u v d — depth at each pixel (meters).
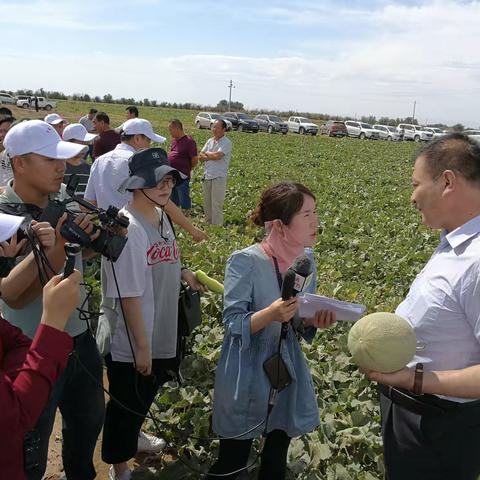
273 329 3.10
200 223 11.91
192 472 4.02
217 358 5.42
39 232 2.64
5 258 2.45
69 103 86.19
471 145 2.42
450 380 2.28
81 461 3.60
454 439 2.50
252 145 36.50
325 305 2.96
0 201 3.15
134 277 3.35
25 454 2.35
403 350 2.30
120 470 3.94
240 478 3.94
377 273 9.00
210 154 11.09
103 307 3.64
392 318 2.38
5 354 2.35
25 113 55.25
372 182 21.86
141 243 3.39
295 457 4.10
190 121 64.19
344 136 58.22
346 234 11.59
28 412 1.98
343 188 18.97
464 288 2.30
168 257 3.62
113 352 3.59
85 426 3.49
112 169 5.25
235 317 2.98
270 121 55.16
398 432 2.65
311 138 50.72
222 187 11.26
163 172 3.44
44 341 2.08
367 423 4.52
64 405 3.47
